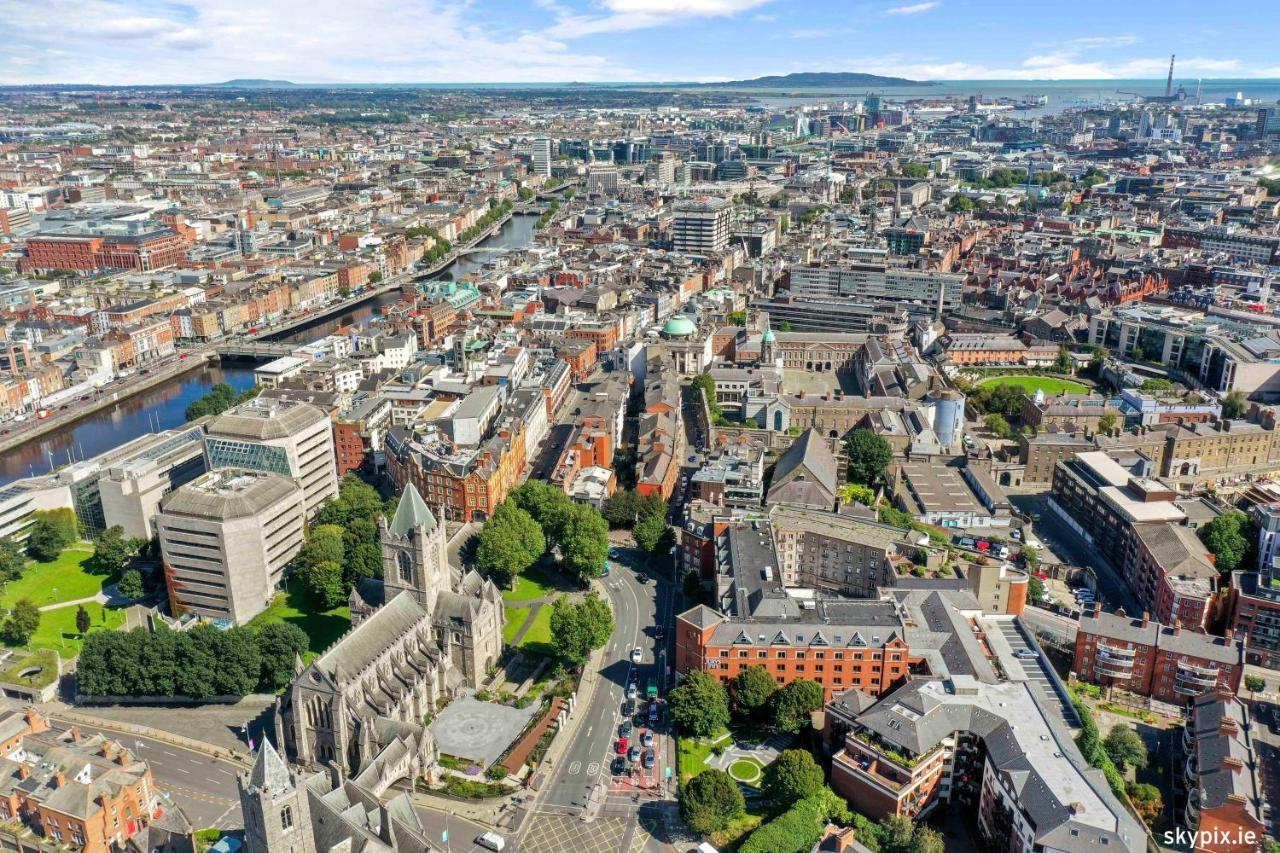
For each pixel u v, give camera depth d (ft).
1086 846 592.19
